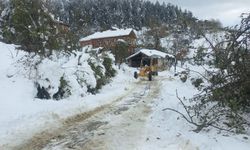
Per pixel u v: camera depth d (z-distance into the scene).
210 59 10.91
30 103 12.28
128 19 111.81
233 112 9.30
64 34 18.53
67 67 16.03
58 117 10.61
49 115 10.55
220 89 9.37
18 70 14.66
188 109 10.69
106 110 12.41
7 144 7.79
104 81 20.34
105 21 98.19
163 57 50.31
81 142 8.12
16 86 13.44
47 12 17.22
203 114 10.12
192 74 21.62
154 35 75.69
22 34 16.91
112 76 24.73
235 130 8.74
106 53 25.05
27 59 15.10
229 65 9.41
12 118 9.92
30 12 16.61
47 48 16.50
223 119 9.58
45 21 16.97
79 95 14.96
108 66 24.03
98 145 7.88
